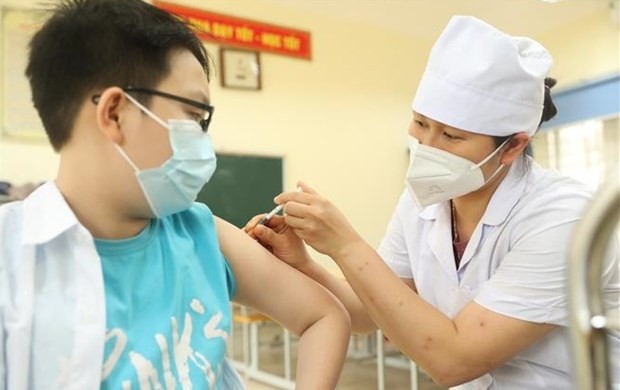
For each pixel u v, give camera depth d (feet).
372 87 16.51
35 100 2.48
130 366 2.32
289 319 3.11
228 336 2.74
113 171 2.40
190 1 13.48
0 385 2.15
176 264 2.66
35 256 2.28
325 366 2.97
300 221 3.24
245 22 14.35
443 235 3.76
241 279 3.05
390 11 15.58
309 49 15.42
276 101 14.85
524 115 3.35
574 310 1.51
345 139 15.94
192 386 2.47
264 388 12.51
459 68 3.33
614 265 3.20
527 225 3.30
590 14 14.74
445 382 3.23
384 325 3.26
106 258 2.46
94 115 2.35
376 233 16.33
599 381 1.50
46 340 2.19
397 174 16.81
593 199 1.54
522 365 3.48
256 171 14.43
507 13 14.97
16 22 11.01
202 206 3.04
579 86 14.56
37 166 11.35
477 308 3.23
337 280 3.76
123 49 2.37
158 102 2.42
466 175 3.43
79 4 2.44
